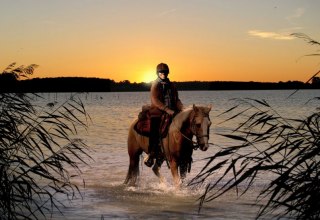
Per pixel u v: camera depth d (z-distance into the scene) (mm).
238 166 14461
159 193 10773
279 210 8516
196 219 8250
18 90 6316
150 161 11156
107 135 30656
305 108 81875
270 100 168375
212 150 19797
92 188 11406
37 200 9688
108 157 18125
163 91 10852
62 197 10234
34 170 6203
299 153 4695
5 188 5840
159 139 10844
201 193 10578
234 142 23359
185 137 10188
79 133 32125
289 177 4535
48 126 32688
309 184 4484
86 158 17703
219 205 9305
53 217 8297
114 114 69500
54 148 19891
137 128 11352
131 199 10102
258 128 29609
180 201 9820
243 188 11016
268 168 4656
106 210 9000
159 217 8430
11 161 6082
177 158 10500
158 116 10922
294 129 4934
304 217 4387
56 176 13125
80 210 8977
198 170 14062
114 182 12352
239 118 53219
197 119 9930
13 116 6383
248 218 8148
